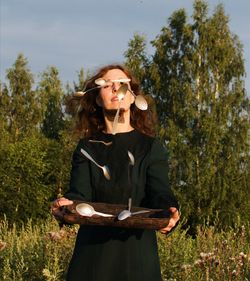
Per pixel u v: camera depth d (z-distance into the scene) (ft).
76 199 8.86
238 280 17.49
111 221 8.45
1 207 114.73
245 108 111.65
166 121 112.27
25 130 151.53
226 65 112.68
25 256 18.19
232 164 108.68
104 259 8.89
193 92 110.63
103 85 9.32
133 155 9.07
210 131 106.22
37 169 118.11
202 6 115.65
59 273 16.85
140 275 8.86
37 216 115.75
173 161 106.93
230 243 20.77
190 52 112.98
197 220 105.19
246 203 107.55
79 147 9.28
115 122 9.07
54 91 156.35
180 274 17.60
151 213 8.63
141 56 118.11
